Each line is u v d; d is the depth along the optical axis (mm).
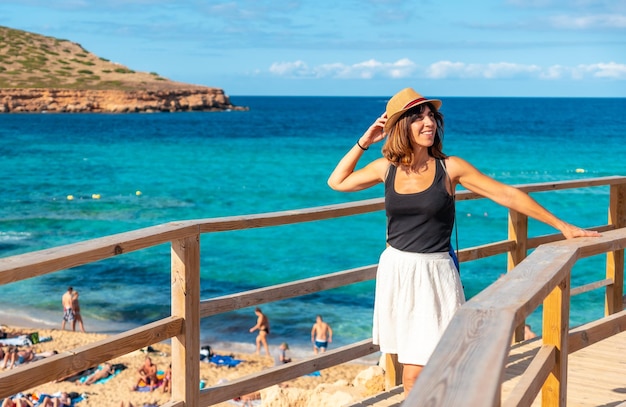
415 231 3332
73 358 2895
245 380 3881
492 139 78438
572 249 3045
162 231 3281
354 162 3688
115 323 18328
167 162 56875
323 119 135250
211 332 17391
